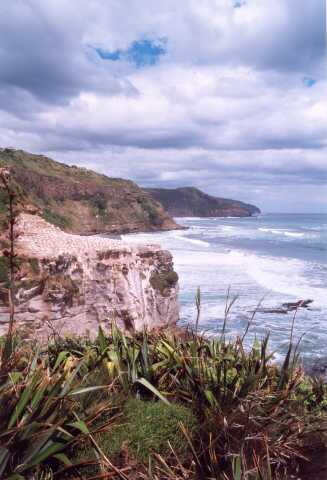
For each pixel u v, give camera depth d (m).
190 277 35.41
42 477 3.20
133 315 17.77
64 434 3.42
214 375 4.60
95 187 109.25
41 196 95.00
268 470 3.25
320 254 54.81
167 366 4.74
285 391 4.07
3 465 2.99
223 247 62.03
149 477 3.24
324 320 21.69
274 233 96.06
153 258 21.69
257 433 3.63
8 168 4.47
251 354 5.09
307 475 3.56
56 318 15.02
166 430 3.73
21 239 16.39
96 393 4.05
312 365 14.16
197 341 5.30
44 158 118.06
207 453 3.57
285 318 22.12
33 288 14.34
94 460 3.22
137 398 4.28
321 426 4.07
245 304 25.58
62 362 4.83
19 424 3.22
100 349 5.34
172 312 21.73
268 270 39.91
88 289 16.86
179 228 120.81
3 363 3.83
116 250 18.31
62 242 18.12
